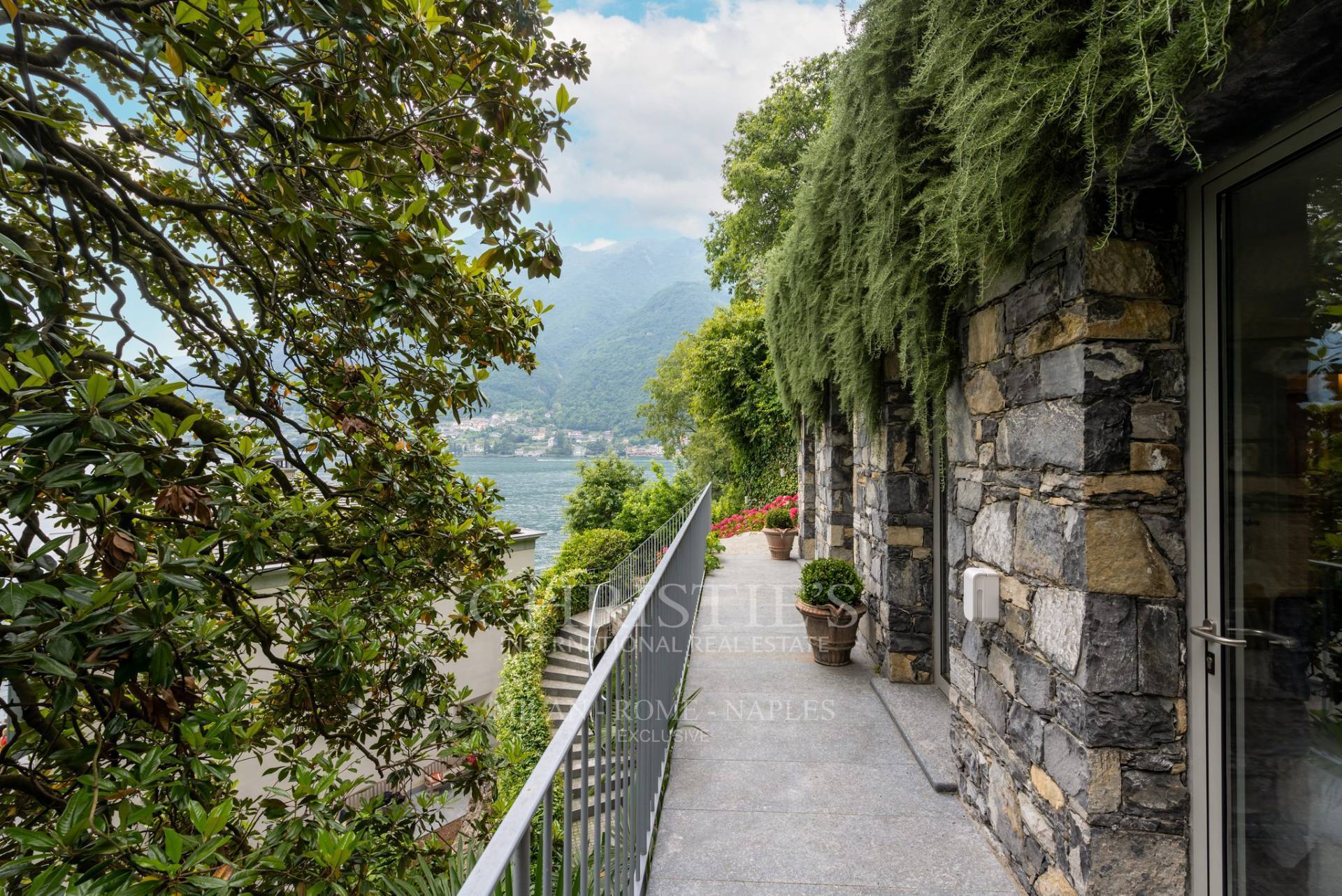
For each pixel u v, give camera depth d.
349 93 1.87
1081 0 1.29
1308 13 0.93
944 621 3.52
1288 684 1.31
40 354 1.39
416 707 2.91
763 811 2.43
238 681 1.98
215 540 1.72
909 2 1.72
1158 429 1.57
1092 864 1.56
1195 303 1.54
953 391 2.60
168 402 1.86
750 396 11.99
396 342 2.93
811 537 7.91
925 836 2.26
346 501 2.99
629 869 1.80
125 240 2.27
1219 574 1.47
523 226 2.30
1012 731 2.01
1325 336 1.21
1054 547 1.74
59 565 1.40
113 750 1.70
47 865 1.31
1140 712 1.55
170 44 1.51
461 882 2.08
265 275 2.77
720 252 16.25
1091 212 1.56
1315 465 1.24
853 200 2.53
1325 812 1.22
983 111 1.39
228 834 1.87
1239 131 1.31
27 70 1.54
